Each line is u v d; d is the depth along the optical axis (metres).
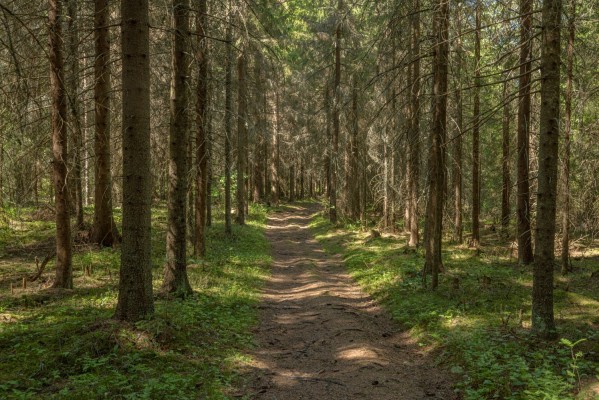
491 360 6.46
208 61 13.73
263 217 34.84
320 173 53.78
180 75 10.39
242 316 10.05
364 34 24.53
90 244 15.13
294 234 28.64
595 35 12.83
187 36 10.34
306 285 14.31
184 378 6.03
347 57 27.06
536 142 14.57
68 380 5.71
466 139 23.66
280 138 43.44
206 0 12.62
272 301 12.27
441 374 6.94
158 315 7.71
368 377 6.73
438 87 11.69
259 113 27.48
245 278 14.16
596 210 13.48
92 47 14.96
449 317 9.23
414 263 15.19
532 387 5.57
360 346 8.01
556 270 13.58
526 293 10.89
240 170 26.16
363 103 24.95
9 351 6.57
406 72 17.38
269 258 18.84
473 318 9.08
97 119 14.59
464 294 10.88
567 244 12.88
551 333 7.36
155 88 15.00
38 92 11.36
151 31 13.82
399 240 21.62
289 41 23.86
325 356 7.88
